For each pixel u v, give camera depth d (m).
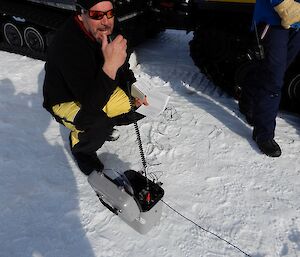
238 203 2.61
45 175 2.82
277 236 2.38
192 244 2.32
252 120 3.12
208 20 3.66
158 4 4.29
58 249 2.27
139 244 2.30
